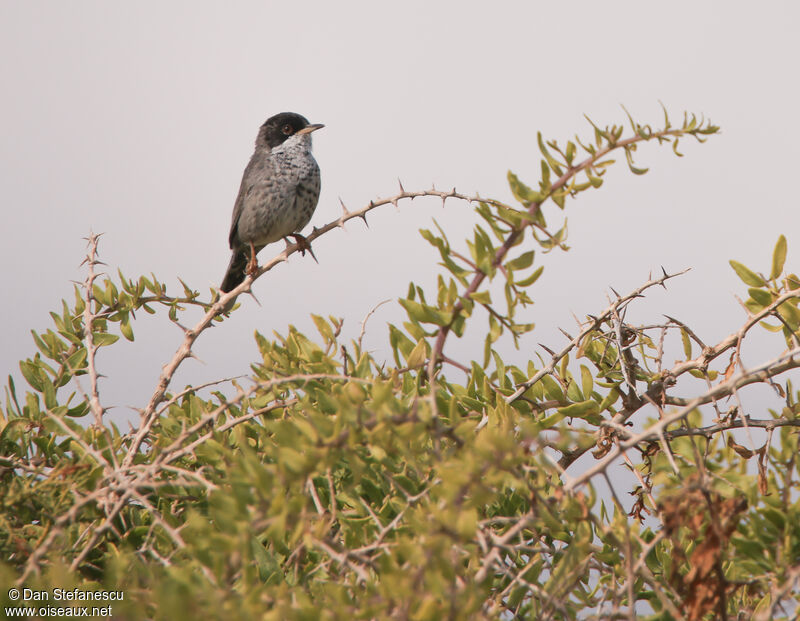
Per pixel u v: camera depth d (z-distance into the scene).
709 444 6.36
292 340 6.95
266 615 3.63
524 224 5.46
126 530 5.59
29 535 5.12
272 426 4.33
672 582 4.63
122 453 6.92
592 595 5.43
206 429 6.82
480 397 6.96
